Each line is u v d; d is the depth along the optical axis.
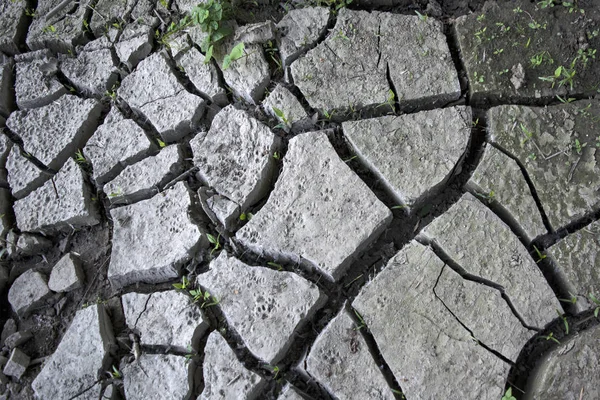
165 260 2.56
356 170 2.60
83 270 2.81
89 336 2.50
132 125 2.90
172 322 2.45
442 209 2.53
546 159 2.44
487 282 2.29
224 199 2.61
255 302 2.39
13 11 3.38
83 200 2.83
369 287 2.33
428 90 2.61
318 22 2.83
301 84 2.71
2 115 3.24
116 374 2.42
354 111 2.66
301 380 2.31
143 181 2.78
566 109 2.52
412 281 2.31
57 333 2.70
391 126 2.57
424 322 2.24
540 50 2.62
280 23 2.87
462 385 2.14
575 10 2.66
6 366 2.57
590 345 2.14
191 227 2.57
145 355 2.43
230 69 2.80
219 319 2.46
